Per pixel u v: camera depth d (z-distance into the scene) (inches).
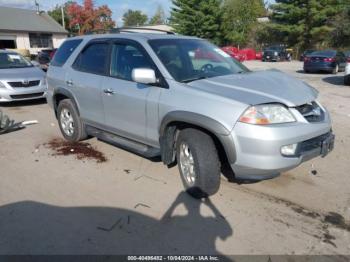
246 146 125.6
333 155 196.4
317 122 137.5
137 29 212.5
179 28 1754.4
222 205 141.9
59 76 220.7
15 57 400.5
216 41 1768.0
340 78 621.0
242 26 1943.9
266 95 132.2
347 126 258.5
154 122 156.3
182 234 122.7
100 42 194.5
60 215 135.9
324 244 116.2
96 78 190.1
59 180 169.0
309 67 741.9
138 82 157.9
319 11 1599.4
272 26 1737.2
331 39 1626.5
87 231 125.0
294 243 116.9
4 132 255.8
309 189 155.3
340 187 157.0
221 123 128.6
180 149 150.6
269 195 150.3
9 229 126.4
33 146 223.0
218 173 140.4
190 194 149.6
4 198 150.6
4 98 342.6
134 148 173.8
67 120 225.6
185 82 148.4
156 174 174.4
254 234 122.1
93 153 206.7
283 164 125.9
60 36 1708.9
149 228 126.5
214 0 1720.0
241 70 177.2
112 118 183.2
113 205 143.3
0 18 1515.7
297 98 135.0
